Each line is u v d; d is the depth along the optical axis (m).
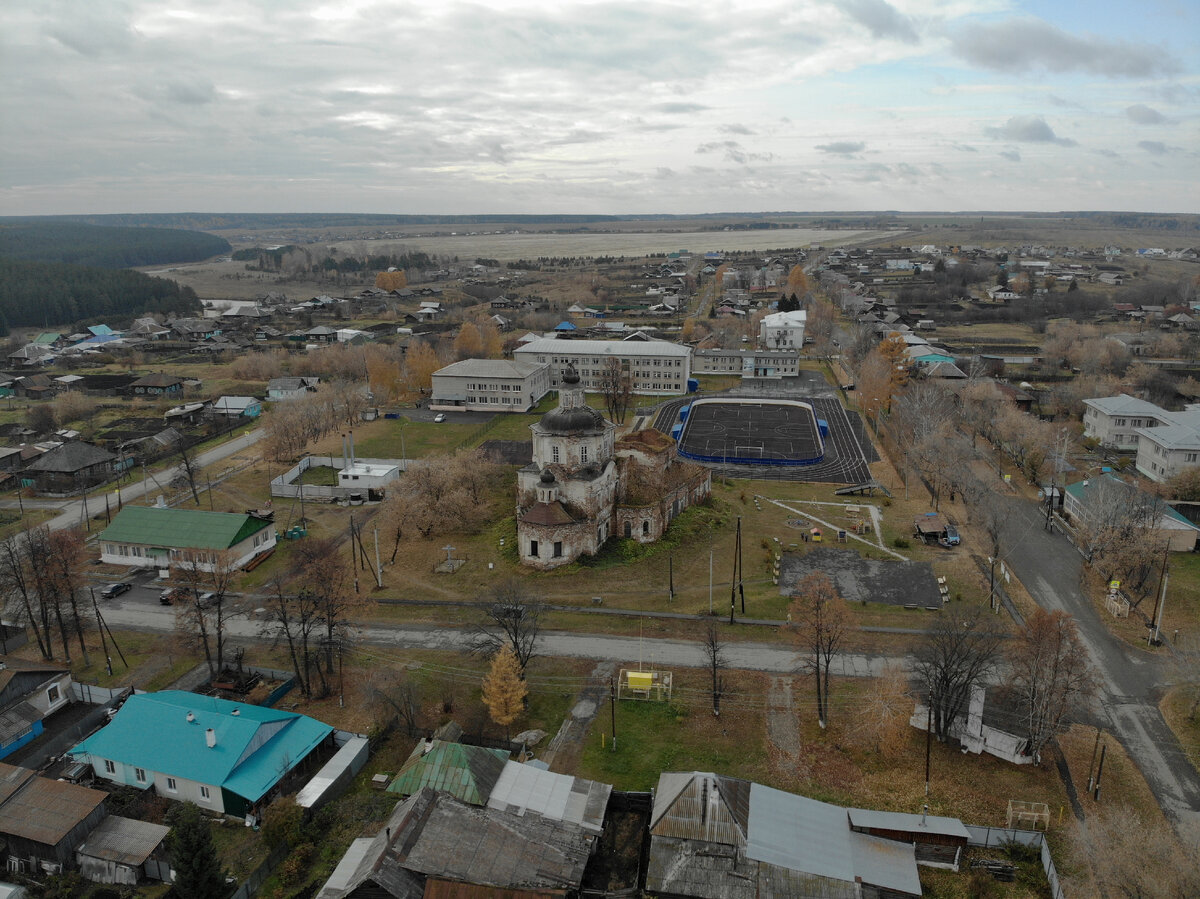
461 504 134.62
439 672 93.06
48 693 86.88
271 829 66.31
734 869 61.28
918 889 60.66
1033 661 77.38
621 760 77.44
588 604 108.62
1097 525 120.25
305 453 180.25
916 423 174.12
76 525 140.75
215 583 101.69
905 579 115.56
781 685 89.56
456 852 61.66
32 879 64.69
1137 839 61.97
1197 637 99.19
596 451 122.50
